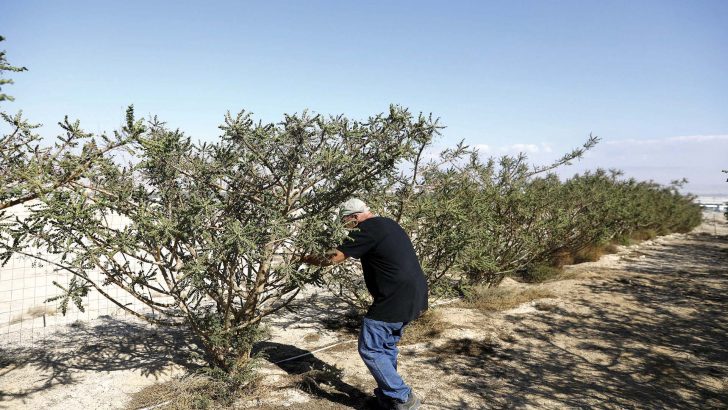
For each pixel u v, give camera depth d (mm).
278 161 3307
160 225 2801
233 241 2795
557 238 8641
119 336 4730
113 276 3137
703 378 3930
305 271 3412
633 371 4070
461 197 5812
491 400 3461
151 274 3215
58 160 2545
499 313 5906
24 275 6898
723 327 5422
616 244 13367
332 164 3180
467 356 4398
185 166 3236
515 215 7055
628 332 5199
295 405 3295
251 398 3375
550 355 4453
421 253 5059
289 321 5492
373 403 3373
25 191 2578
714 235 20078
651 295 7055
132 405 3215
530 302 6480
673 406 3404
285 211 3289
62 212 2580
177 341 4590
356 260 4988
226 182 3258
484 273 6934
